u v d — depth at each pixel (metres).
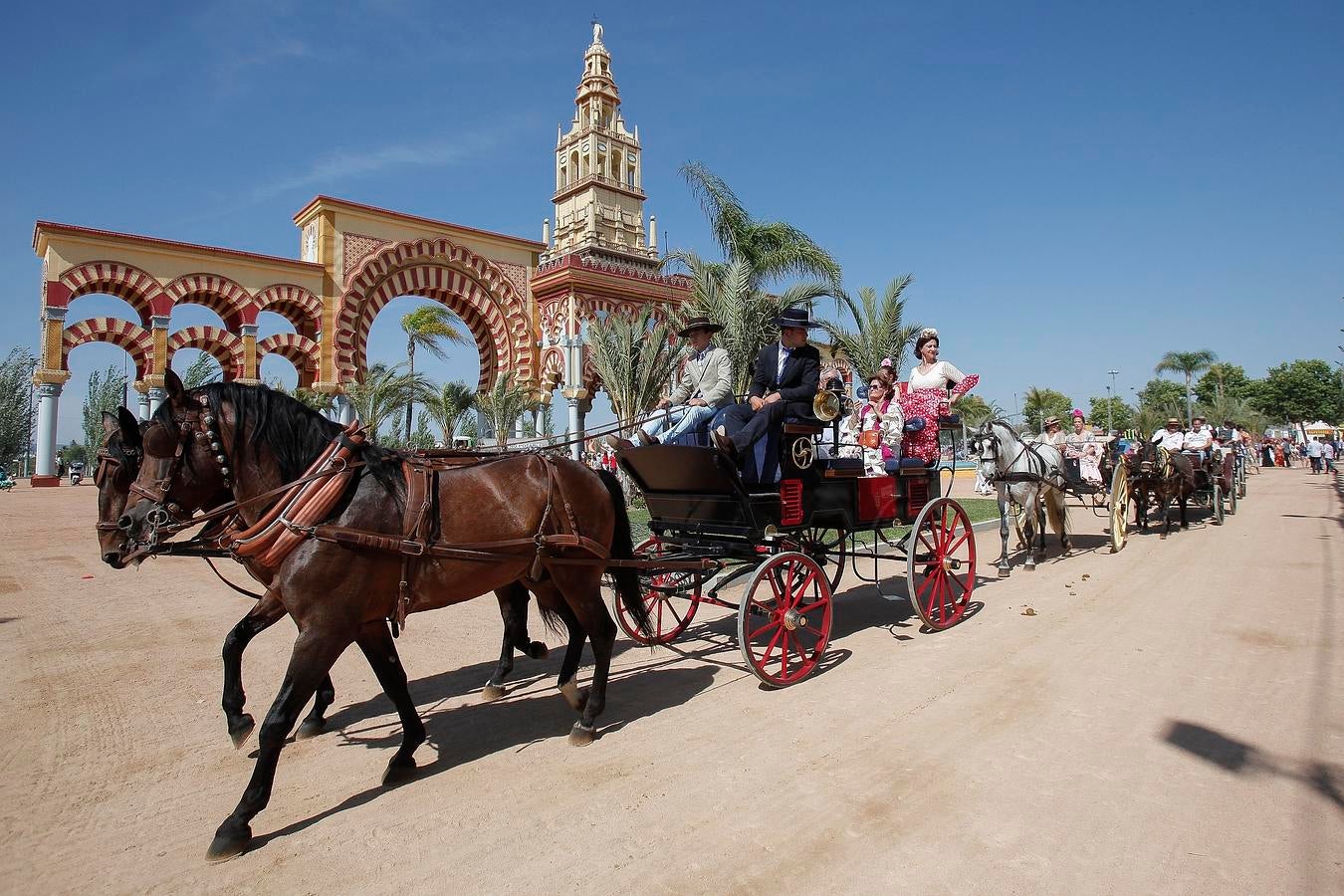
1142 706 5.36
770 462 6.28
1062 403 72.75
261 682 6.27
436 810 4.11
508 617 6.21
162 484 4.31
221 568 11.53
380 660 4.59
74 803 4.21
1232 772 4.33
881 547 13.16
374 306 24.95
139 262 22.12
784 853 3.58
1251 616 7.79
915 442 8.41
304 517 4.23
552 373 26.44
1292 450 58.97
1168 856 3.48
